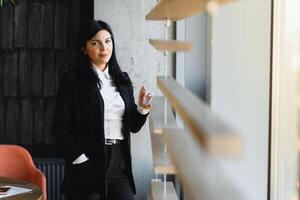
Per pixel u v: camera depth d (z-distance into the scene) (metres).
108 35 3.53
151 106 3.22
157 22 4.40
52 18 4.56
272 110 3.39
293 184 3.33
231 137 0.94
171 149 1.55
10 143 4.63
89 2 4.54
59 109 3.48
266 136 3.41
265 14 3.36
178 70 4.37
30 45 4.57
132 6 4.39
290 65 3.31
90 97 3.45
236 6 3.35
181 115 1.35
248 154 3.40
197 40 4.36
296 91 3.30
